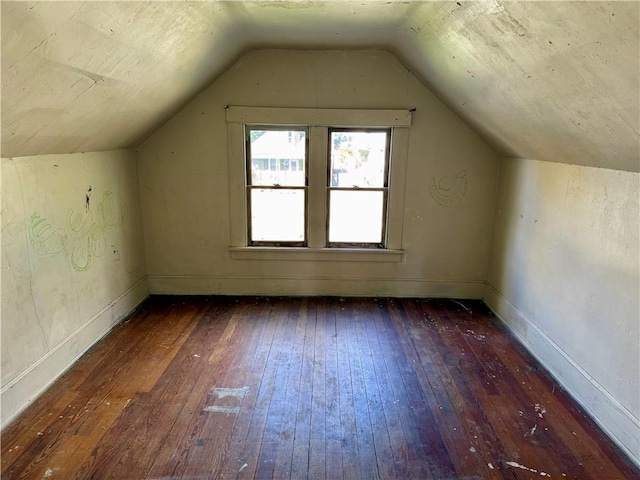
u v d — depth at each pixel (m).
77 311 2.78
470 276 3.91
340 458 1.97
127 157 3.47
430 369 2.74
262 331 3.24
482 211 3.76
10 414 2.17
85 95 2.07
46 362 2.45
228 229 3.81
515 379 2.64
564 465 1.95
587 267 2.38
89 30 1.58
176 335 3.15
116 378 2.57
